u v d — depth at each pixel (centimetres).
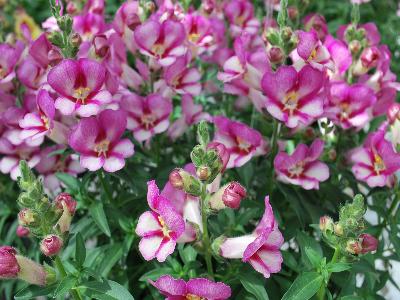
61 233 22
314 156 27
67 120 28
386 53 30
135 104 28
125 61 29
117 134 25
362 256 27
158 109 28
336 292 28
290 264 26
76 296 23
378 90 30
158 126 28
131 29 28
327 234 23
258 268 21
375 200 31
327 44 29
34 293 23
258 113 33
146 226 21
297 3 32
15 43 34
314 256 24
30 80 29
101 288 23
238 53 27
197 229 22
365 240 22
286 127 28
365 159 27
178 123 31
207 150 21
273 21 33
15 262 21
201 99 37
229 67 28
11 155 30
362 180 28
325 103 27
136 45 29
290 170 27
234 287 26
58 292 22
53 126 25
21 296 22
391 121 27
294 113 25
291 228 29
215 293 20
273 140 28
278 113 25
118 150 25
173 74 29
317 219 28
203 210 22
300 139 30
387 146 26
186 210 23
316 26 30
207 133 21
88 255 28
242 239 22
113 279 29
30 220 20
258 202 29
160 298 26
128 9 29
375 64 29
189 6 34
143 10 30
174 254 27
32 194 20
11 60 29
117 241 30
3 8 52
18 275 22
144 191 29
